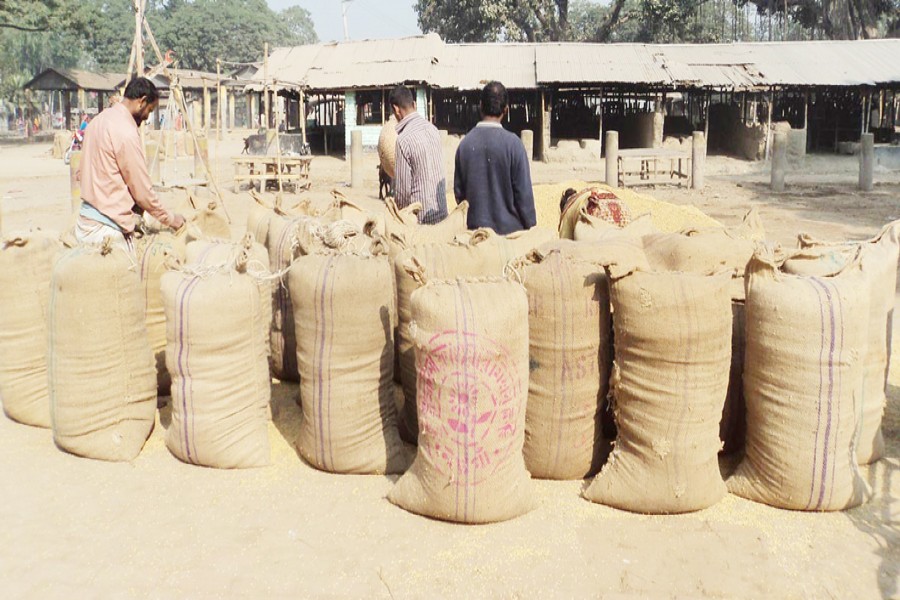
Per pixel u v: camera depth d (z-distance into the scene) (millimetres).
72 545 3844
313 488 4395
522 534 3889
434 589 3486
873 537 3867
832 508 4062
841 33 42344
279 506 4195
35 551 3795
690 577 3559
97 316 4680
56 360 4762
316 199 18156
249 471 4617
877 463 4656
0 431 5297
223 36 83625
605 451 4488
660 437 3973
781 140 19688
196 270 4637
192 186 18000
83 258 4680
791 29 53094
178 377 4625
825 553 3736
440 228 5547
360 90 28750
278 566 3656
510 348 3883
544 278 4215
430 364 3869
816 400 3951
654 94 31641
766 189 20359
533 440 4355
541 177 23969
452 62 29672
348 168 26609
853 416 4031
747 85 26219
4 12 39875
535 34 46250
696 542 3822
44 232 5543
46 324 4934
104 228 5441
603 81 26312
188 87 45406
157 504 4227
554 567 3629
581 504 4180
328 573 3602
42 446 5027
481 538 3861
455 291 3926
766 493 4133
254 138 21281
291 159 19422
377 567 3639
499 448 3896
